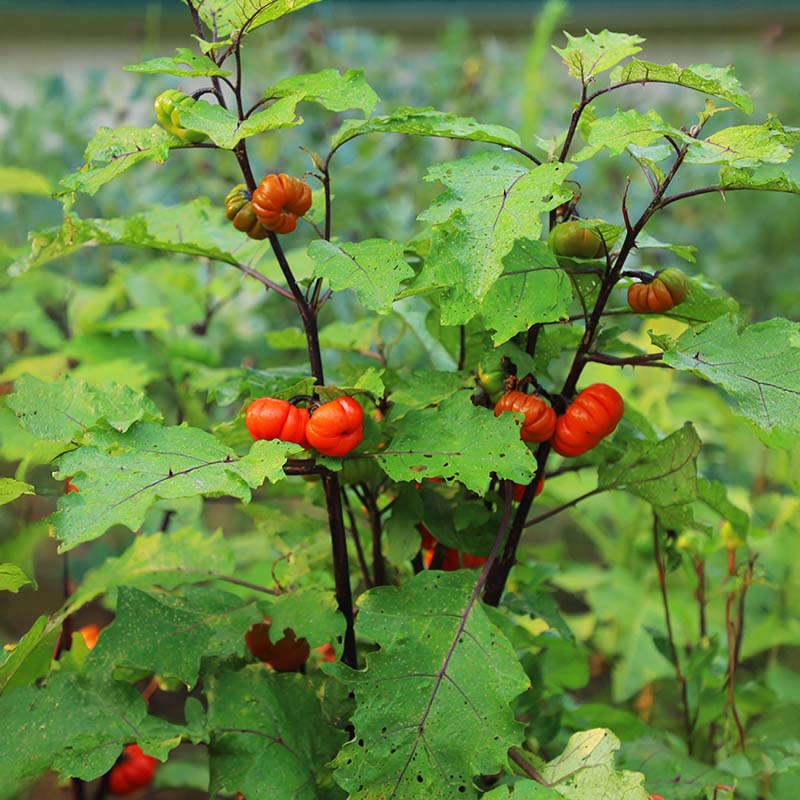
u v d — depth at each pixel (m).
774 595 1.70
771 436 1.09
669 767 1.23
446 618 1.04
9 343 2.18
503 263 1.02
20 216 2.30
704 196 2.52
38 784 1.64
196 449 0.99
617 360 1.06
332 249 1.02
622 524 1.87
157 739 1.06
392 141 2.47
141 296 1.87
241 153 1.03
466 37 2.85
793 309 2.33
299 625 1.10
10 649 1.14
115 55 3.85
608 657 1.91
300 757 1.10
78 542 0.90
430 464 1.03
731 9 3.68
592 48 1.03
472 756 0.99
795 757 1.30
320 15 2.63
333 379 1.41
